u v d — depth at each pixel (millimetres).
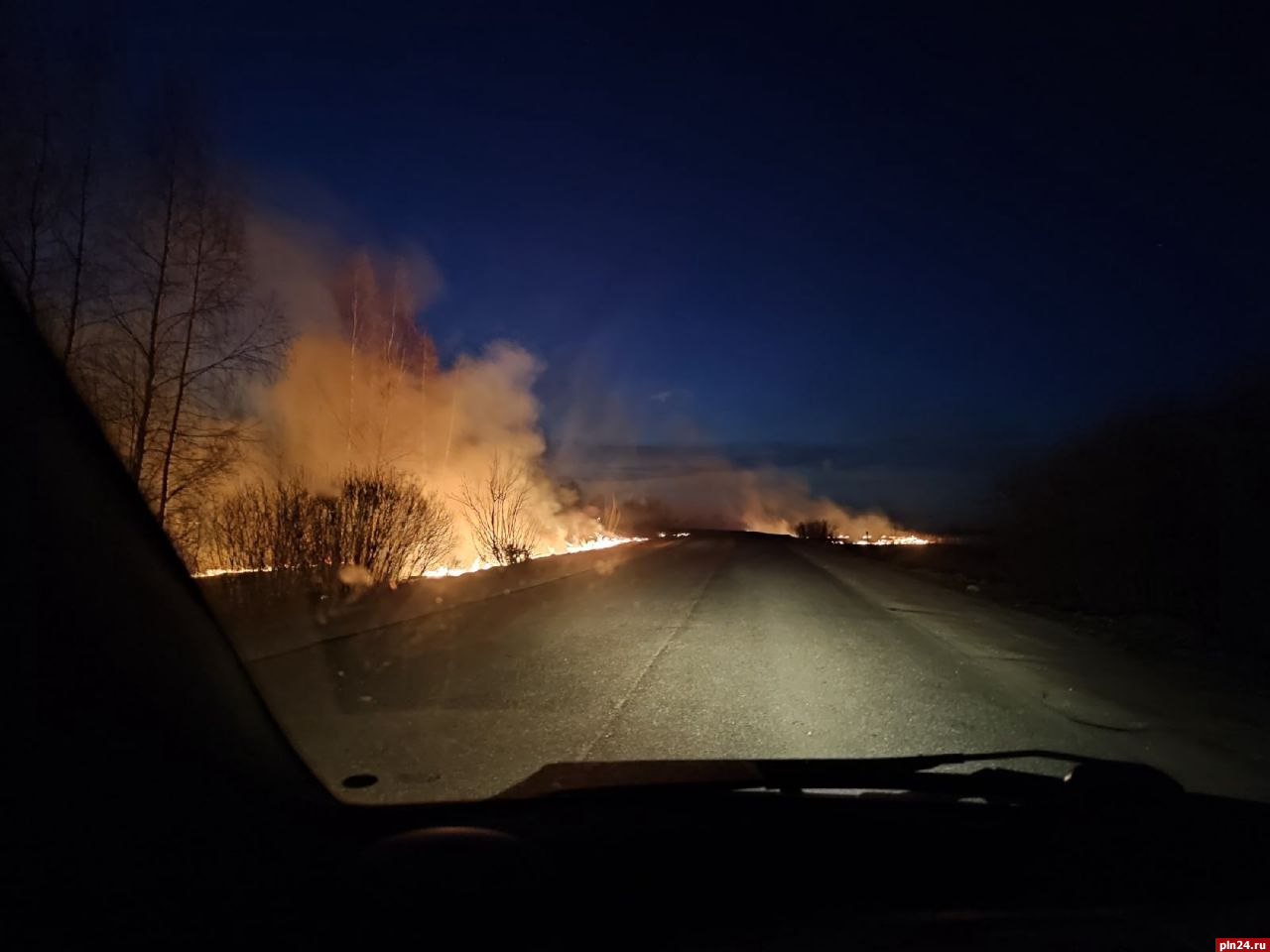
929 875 3268
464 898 2715
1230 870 3307
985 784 4141
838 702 8211
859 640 12055
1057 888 3195
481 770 5746
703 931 2787
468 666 9328
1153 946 2617
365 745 6277
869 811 3838
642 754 6281
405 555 16625
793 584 19734
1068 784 3865
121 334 10508
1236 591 13133
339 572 14555
